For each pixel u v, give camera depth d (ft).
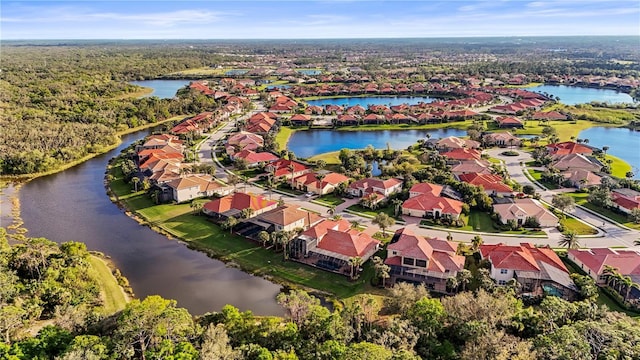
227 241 335.88
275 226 340.18
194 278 287.48
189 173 475.31
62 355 170.71
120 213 395.96
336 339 193.88
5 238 315.17
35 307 223.51
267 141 619.67
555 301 213.25
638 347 172.14
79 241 339.16
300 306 213.87
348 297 264.11
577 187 451.12
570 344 174.81
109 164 549.13
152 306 196.75
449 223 360.69
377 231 348.18
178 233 351.25
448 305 215.72
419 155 575.79
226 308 212.23
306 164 532.73
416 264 281.74
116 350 177.78
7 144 550.36
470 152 552.82
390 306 232.12
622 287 256.73
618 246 323.16
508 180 461.37
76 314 208.03
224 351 176.35
